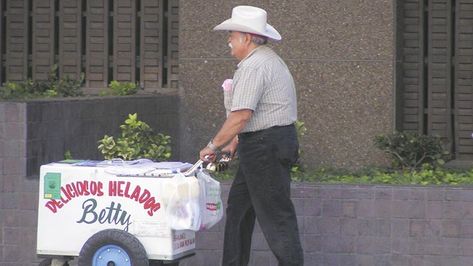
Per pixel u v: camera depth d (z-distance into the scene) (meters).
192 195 23.59
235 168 31.84
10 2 39.69
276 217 24.44
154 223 23.81
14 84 35.81
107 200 24.08
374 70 36.19
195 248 26.98
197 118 37.12
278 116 24.27
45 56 39.69
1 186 28.81
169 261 23.94
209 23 36.84
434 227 27.31
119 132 33.97
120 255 23.72
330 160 36.44
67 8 39.53
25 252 28.86
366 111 36.31
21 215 28.81
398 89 36.94
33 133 28.92
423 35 37.94
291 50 36.44
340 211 27.58
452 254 27.27
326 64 36.31
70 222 24.36
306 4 36.28
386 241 27.45
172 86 39.50
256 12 24.44
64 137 30.52
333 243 27.64
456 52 37.81
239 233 25.28
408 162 34.59
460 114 37.84
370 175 31.39
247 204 25.17
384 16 36.06
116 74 39.59
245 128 24.33
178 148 37.28
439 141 34.84
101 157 32.78
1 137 28.70
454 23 37.88
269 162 24.25
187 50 37.03
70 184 24.30
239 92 23.92
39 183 26.20
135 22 39.50
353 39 36.25
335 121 36.41
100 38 39.56
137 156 29.78
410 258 27.41
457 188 27.20
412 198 27.31
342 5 36.19
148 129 30.80
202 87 37.00
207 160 24.27
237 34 24.52
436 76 38.00
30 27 39.69
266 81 24.09
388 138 34.91
